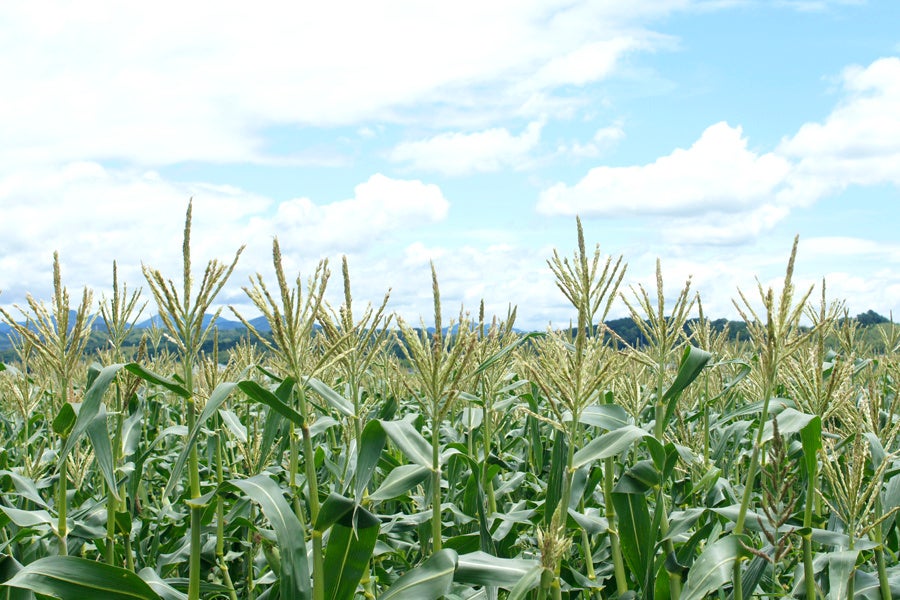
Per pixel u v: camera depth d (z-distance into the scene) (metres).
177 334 3.92
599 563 5.55
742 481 7.08
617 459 6.30
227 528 5.63
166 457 7.08
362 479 3.67
